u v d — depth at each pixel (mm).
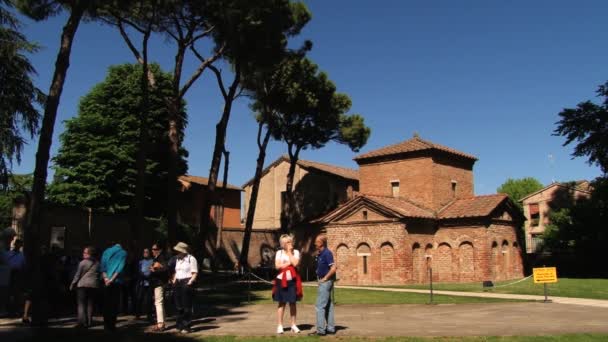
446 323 13742
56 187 37750
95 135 39906
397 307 18219
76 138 39469
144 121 21828
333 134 42281
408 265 31625
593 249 40656
